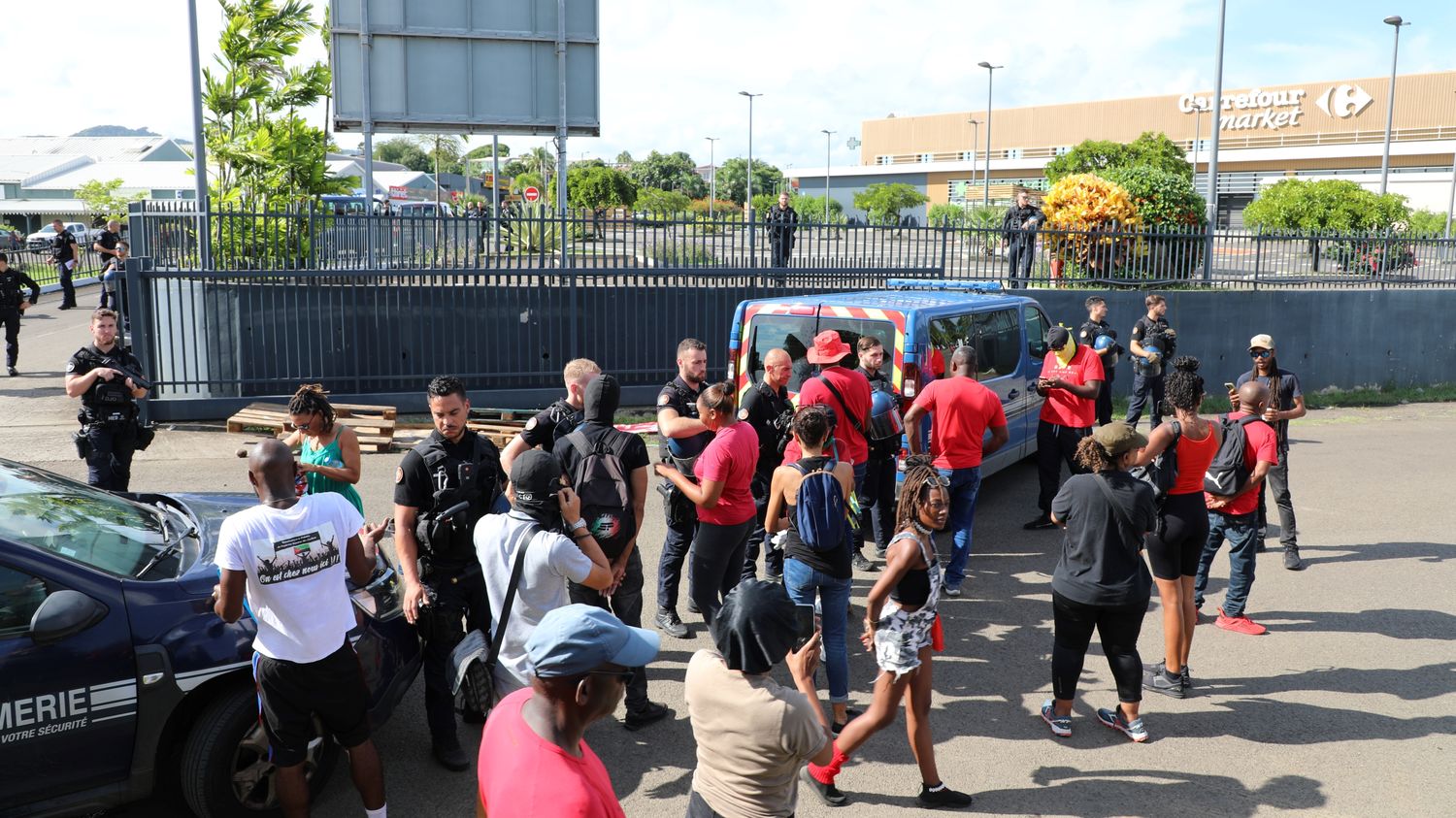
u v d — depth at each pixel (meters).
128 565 4.06
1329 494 9.94
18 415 11.83
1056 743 5.06
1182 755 4.95
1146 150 43.22
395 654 4.52
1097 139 76.62
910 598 4.30
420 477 4.46
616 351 13.10
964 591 7.20
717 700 2.95
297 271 11.86
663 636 6.25
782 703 2.88
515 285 12.64
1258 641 6.37
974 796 4.55
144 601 3.89
